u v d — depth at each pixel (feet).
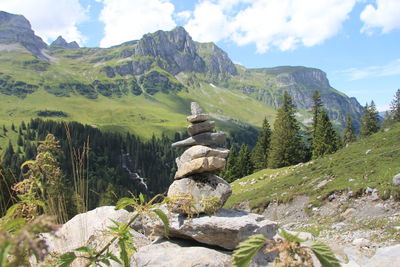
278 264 4.91
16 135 575.38
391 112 348.59
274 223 22.65
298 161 209.56
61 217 12.82
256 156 261.03
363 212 62.69
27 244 4.16
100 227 21.59
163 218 8.66
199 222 21.62
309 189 88.02
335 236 49.57
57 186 10.83
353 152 116.78
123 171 472.85
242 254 5.02
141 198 9.56
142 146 559.79
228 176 257.14
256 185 149.18
